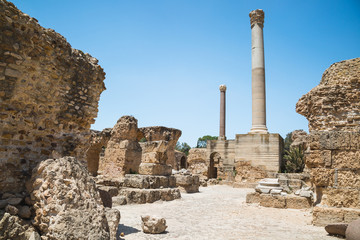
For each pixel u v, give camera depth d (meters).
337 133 8.20
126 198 11.98
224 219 9.05
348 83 12.52
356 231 5.82
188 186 17.89
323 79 14.80
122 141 18.95
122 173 18.28
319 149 8.38
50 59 6.81
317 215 8.04
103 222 5.07
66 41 7.39
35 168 5.61
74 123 7.58
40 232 4.96
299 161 20.45
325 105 12.63
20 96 6.03
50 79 6.83
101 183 14.91
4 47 5.72
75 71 7.64
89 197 5.26
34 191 5.29
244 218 9.27
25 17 6.14
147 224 6.99
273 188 12.41
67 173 5.29
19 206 5.44
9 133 5.78
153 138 24.06
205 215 9.71
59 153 6.99
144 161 15.08
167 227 7.69
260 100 23.23
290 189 16.41
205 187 22.84
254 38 24.17
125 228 7.36
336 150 8.20
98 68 8.49
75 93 7.62
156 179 14.00
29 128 6.24
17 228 4.92
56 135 7.00
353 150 8.01
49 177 5.09
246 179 22.33
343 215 7.65
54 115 6.95
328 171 8.16
